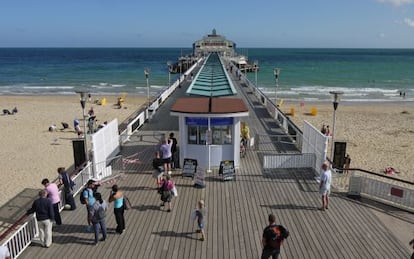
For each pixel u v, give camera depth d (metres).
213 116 12.93
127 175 13.56
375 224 9.97
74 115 36.09
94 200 9.37
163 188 10.52
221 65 37.56
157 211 10.73
